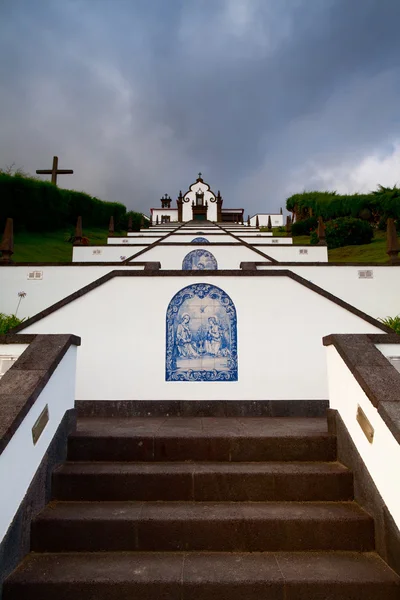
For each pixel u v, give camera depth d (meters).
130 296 6.63
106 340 6.47
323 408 6.23
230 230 23.89
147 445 4.18
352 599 2.78
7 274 11.78
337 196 32.34
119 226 37.97
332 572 2.91
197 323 6.54
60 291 11.75
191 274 6.71
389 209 27.94
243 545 3.25
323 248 15.59
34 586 2.80
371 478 3.37
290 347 6.46
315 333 6.50
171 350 6.43
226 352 6.44
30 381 3.54
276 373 6.36
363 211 29.58
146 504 3.63
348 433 3.87
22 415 3.15
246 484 3.72
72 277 11.86
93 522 3.28
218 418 5.91
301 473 3.73
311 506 3.57
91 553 3.22
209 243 13.99
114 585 2.80
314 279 11.66
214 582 2.81
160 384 6.30
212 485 3.72
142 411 6.20
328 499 3.69
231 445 4.18
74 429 4.46
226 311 6.59
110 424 5.25
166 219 53.12
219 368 6.38
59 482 3.73
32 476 3.36
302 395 6.29
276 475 3.73
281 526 3.27
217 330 6.52
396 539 2.91
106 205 36.75
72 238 28.83
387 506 3.07
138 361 6.39
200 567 3.00
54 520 3.29
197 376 6.34
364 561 3.08
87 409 6.20
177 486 3.72
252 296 6.64
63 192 32.94
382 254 21.77
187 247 13.95
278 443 4.17
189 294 6.64
